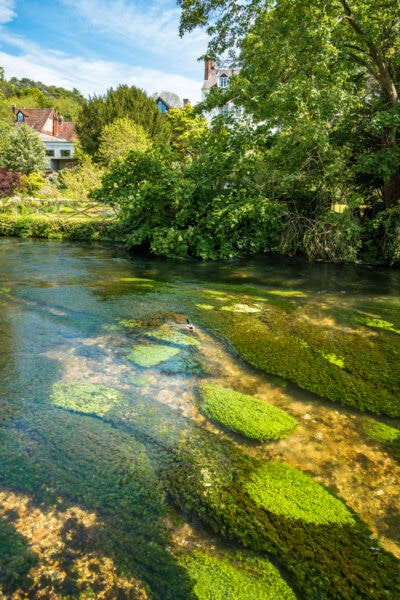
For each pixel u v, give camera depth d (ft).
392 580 7.07
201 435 11.21
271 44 37.70
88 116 102.37
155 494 8.98
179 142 102.78
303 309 23.84
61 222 49.47
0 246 43.24
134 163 42.83
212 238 40.96
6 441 10.77
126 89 103.30
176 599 6.66
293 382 14.67
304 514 8.46
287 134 35.96
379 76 39.60
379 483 9.54
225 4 45.37
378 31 36.76
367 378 15.16
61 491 9.00
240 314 22.38
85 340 17.83
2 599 6.60
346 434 11.55
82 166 86.69
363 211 44.24
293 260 40.19
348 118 38.73
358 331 20.27
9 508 8.45
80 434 11.14
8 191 72.64
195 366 15.66
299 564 7.34
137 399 13.05
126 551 7.55
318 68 34.63
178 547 7.67
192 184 39.96
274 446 10.82
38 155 107.34
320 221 37.65
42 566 7.20
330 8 34.65
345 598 6.73
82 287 26.99
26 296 24.26
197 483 9.34
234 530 8.05
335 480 9.59
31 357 15.92
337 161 36.73
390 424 12.16
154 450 10.53
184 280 30.83
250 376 15.06
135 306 23.13
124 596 6.71
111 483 9.29
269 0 42.50
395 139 38.14
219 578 7.04
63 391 13.38
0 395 13.05
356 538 7.93
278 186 39.17
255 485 9.29
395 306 24.90
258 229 40.09
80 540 7.75
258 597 6.70
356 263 39.04
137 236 41.55
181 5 46.85
